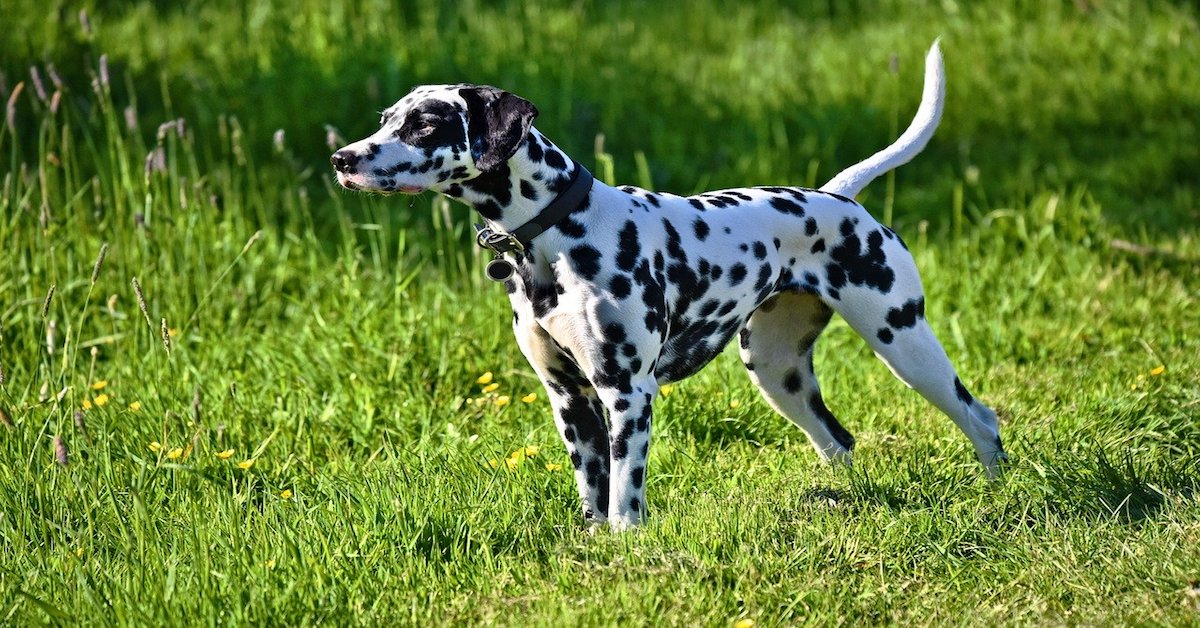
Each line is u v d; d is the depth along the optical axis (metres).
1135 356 11.45
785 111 18.44
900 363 8.81
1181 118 18.03
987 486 8.68
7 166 14.99
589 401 8.35
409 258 13.72
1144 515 8.20
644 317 7.80
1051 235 13.92
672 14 21.80
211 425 9.77
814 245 8.56
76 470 8.62
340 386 10.65
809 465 9.28
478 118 7.54
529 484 8.77
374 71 18.08
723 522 7.90
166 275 12.06
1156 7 20.78
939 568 7.70
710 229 8.16
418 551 7.88
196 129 16.45
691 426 10.04
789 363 9.13
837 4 22.19
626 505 7.95
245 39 19.25
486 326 11.61
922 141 9.24
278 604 7.11
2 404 9.23
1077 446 9.26
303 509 8.28
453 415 10.32
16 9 18.52
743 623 6.88
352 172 7.38
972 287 12.98
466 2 21.23
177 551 7.76
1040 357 11.64
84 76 17.06
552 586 7.43
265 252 12.93
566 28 20.80
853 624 7.12
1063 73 19.27
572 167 7.80
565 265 7.75
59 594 7.36
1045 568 7.52
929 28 20.75
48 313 11.47
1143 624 6.82
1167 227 14.84
